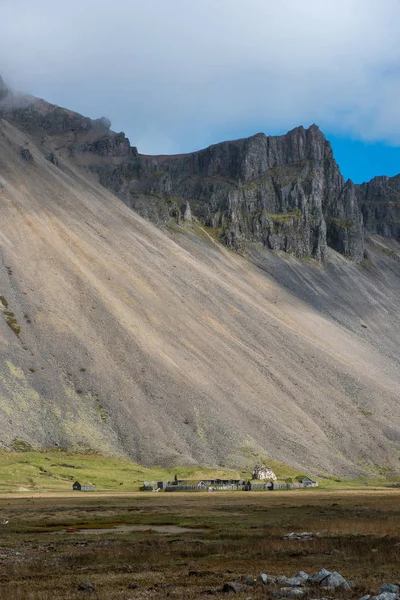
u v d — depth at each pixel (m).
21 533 71.06
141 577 40.34
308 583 36.25
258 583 36.47
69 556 50.66
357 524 72.00
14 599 33.22
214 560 47.97
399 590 33.09
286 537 61.88
